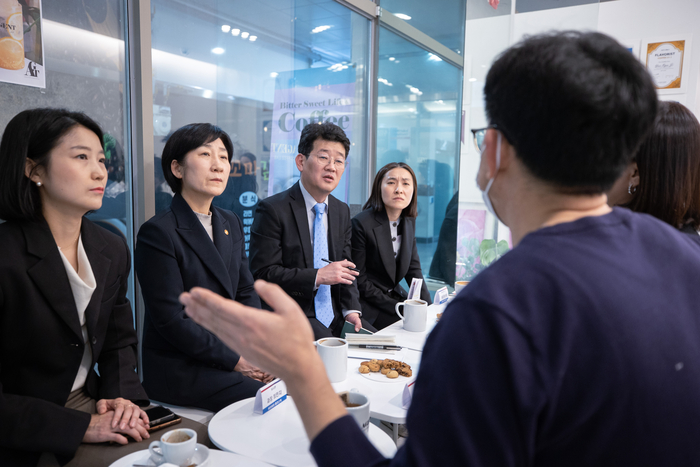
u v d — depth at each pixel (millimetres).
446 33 3941
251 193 2676
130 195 2080
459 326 425
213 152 1678
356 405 928
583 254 442
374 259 2578
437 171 3971
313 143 2141
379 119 3664
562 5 2199
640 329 408
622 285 425
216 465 843
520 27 2242
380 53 3572
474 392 400
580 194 479
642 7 3500
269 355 477
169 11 2150
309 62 3006
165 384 1525
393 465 432
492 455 393
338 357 1217
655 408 403
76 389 1296
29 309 1123
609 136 438
